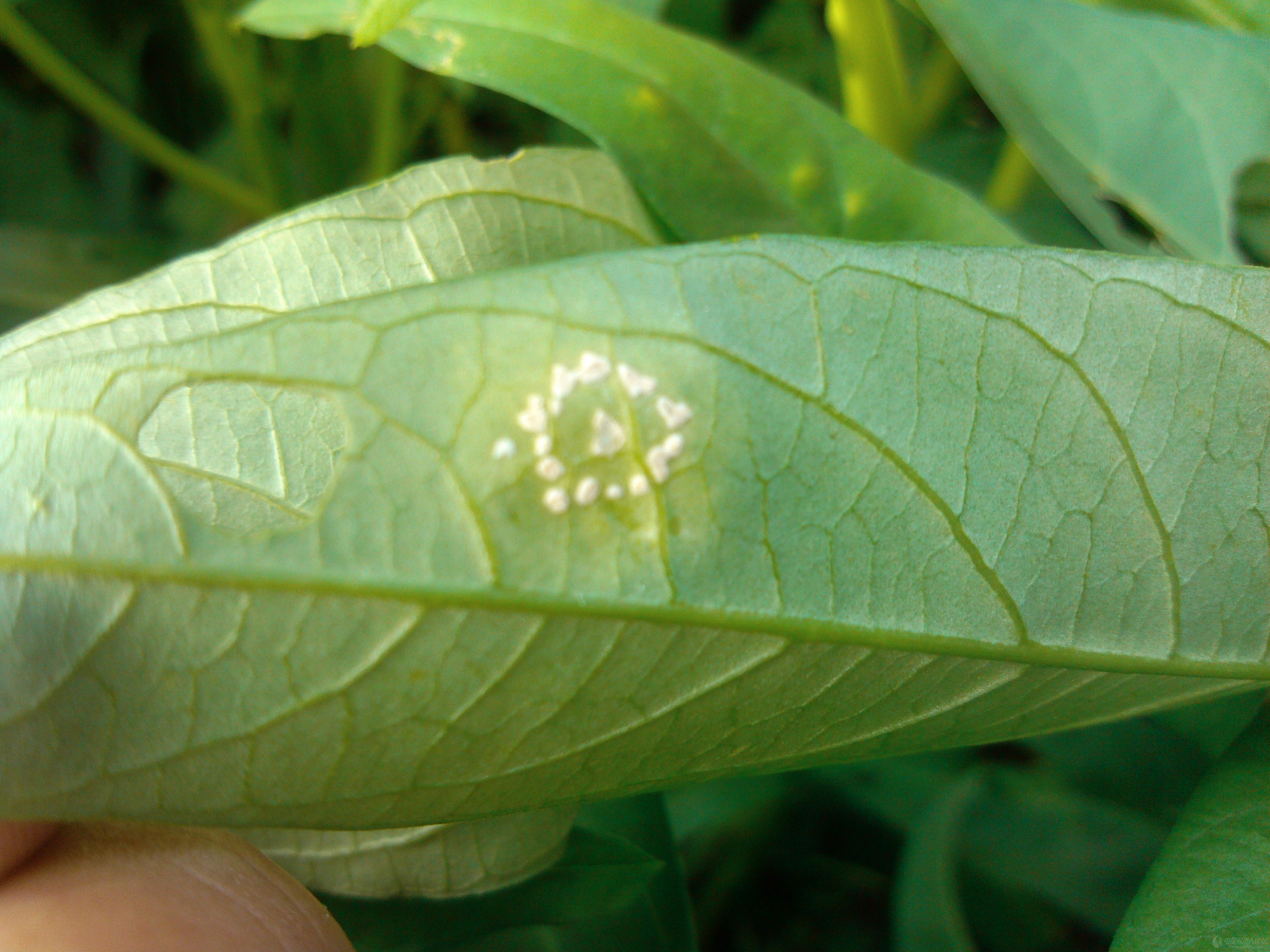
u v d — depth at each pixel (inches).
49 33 8.0
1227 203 3.7
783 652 3.1
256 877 3.4
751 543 3.0
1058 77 3.8
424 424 2.9
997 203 5.9
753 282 3.0
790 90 3.9
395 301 2.9
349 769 3.0
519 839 3.8
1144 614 3.3
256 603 2.8
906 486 3.1
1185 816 3.5
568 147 3.9
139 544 2.8
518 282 2.9
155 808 3.0
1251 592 3.3
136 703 2.9
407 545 2.9
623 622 3.0
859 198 3.9
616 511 3.0
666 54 3.9
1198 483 3.2
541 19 3.9
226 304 3.5
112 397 2.8
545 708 3.0
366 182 7.6
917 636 3.2
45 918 3.1
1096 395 3.2
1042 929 6.1
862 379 3.1
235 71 7.0
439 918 4.0
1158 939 3.3
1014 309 3.1
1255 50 3.8
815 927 6.6
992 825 5.7
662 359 3.0
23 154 8.1
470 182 3.7
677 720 3.1
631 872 4.1
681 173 3.9
